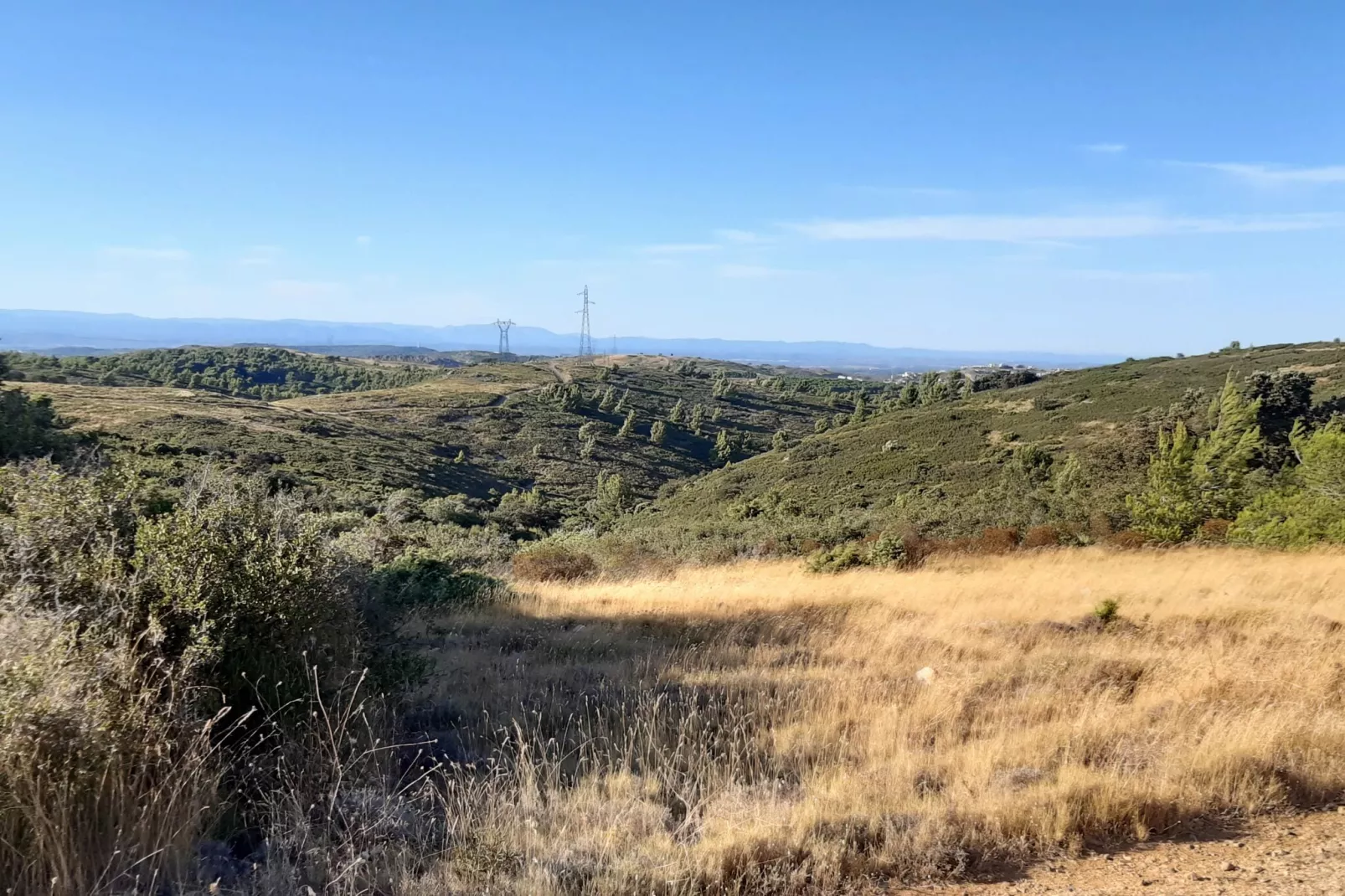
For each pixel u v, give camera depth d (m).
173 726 3.20
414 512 35.59
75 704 2.87
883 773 3.91
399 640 5.46
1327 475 15.44
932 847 3.18
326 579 4.13
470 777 3.72
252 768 3.35
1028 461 38.66
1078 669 5.98
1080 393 67.81
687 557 22.59
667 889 2.83
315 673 3.58
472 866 2.89
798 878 2.96
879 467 51.41
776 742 4.43
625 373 159.75
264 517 4.14
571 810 3.47
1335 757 4.07
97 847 2.75
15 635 2.93
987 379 94.06
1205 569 11.90
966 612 8.92
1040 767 4.02
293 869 2.77
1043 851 3.26
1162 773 3.87
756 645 7.55
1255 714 4.43
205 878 2.76
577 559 17.56
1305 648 6.29
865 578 13.52
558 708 4.98
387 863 2.87
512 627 8.55
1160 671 5.79
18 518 3.71
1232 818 3.58
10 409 8.33
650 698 4.91
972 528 23.52
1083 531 20.61
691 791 3.73
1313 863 3.11
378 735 3.96
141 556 3.54
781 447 79.19
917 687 5.52
